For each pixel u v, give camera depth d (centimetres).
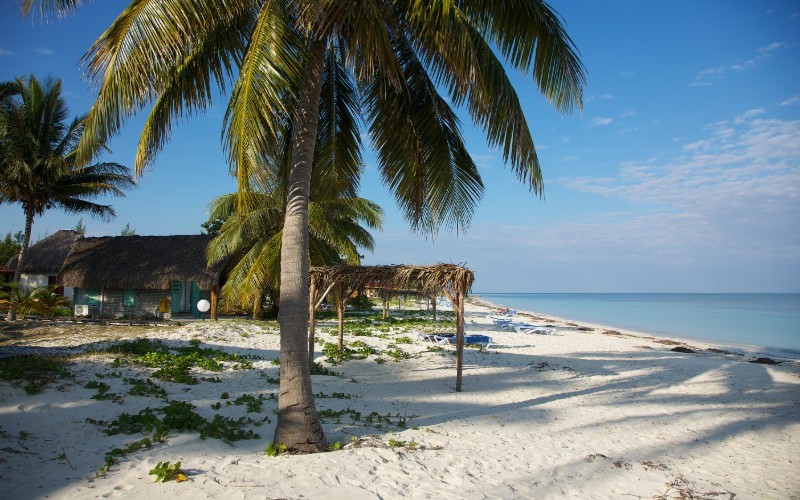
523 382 1227
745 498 543
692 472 621
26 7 709
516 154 752
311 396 646
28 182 2098
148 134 737
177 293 2619
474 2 682
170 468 505
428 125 889
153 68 603
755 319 5144
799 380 1328
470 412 910
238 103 565
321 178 949
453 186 941
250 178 572
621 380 1293
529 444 712
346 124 938
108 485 470
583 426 834
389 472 545
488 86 707
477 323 3139
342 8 571
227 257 2361
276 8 605
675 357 1762
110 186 2295
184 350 1293
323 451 625
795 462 677
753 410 983
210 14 610
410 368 1346
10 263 2772
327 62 895
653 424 861
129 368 992
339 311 1495
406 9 704
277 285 2016
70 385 794
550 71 688
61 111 2133
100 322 1998
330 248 2294
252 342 1590
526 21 658
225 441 624
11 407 664
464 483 534
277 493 459
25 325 1872
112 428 639
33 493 448
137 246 2494
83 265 2398
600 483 569
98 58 593
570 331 2908
